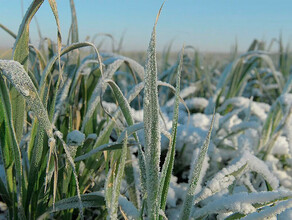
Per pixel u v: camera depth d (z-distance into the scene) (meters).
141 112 0.54
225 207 0.27
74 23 0.39
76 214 0.37
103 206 0.32
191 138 0.50
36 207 0.30
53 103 0.30
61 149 0.36
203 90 1.00
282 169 0.53
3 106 0.26
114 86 0.27
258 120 0.66
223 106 0.67
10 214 0.31
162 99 0.85
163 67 1.12
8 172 0.29
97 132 0.43
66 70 0.40
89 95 0.44
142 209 0.26
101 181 0.38
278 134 0.50
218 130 0.51
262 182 0.47
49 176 0.30
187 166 0.51
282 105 0.52
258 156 0.51
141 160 0.27
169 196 0.42
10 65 0.22
